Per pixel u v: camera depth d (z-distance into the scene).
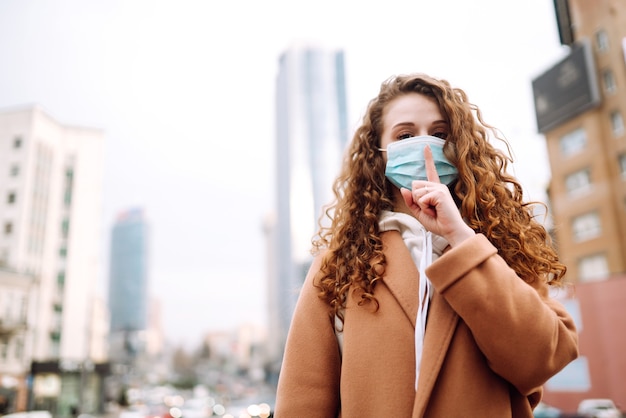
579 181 15.46
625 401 13.59
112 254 100.38
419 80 1.37
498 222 1.23
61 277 23.94
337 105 69.81
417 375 1.03
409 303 1.11
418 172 1.22
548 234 1.36
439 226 1.09
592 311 14.59
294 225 69.31
